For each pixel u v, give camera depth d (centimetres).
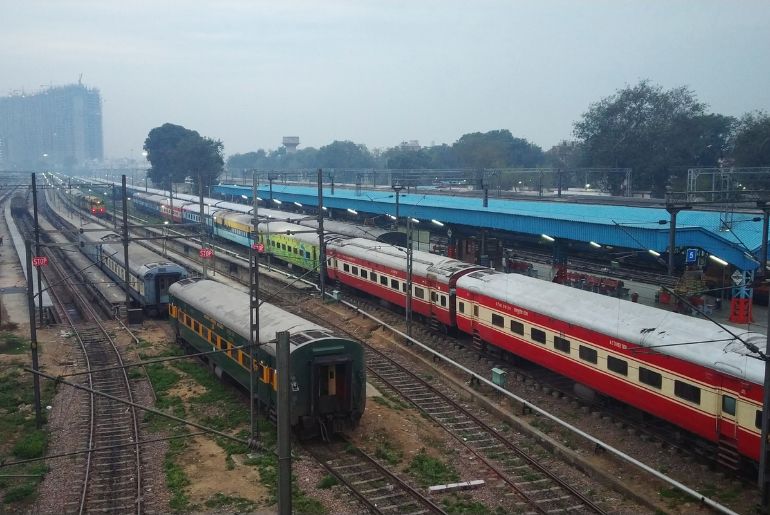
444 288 3253
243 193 9888
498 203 5225
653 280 4159
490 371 2803
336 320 3812
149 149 13050
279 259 5728
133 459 2005
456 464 1958
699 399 1895
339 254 4422
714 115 7638
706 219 3612
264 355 2188
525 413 2316
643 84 7838
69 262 6084
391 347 3216
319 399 2069
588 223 3712
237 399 2478
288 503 1228
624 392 2175
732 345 1853
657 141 7319
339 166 16338
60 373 2867
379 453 2008
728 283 3653
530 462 1956
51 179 18700
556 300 2538
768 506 1631
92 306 4375
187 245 6719
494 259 4894
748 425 1745
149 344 3312
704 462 1917
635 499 1742
